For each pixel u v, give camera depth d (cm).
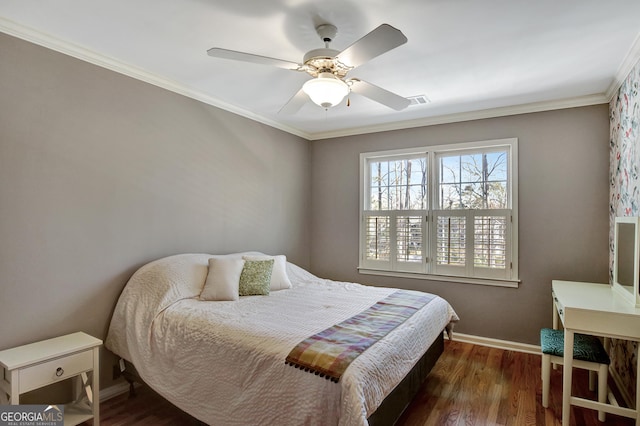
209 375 195
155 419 226
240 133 366
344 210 446
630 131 250
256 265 298
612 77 273
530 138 341
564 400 216
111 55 246
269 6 184
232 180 357
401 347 197
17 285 210
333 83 200
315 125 425
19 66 211
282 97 330
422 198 400
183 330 213
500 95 316
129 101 268
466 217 370
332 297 283
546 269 334
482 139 363
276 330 198
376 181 431
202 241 326
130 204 269
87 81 243
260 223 392
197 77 284
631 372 236
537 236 338
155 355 220
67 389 235
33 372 190
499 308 354
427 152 394
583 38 215
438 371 297
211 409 190
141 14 194
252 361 181
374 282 425
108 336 250
